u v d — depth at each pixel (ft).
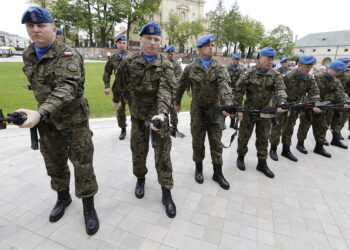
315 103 11.53
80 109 6.88
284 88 10.76
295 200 9.52
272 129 13.52
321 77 15.15
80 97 6.88
